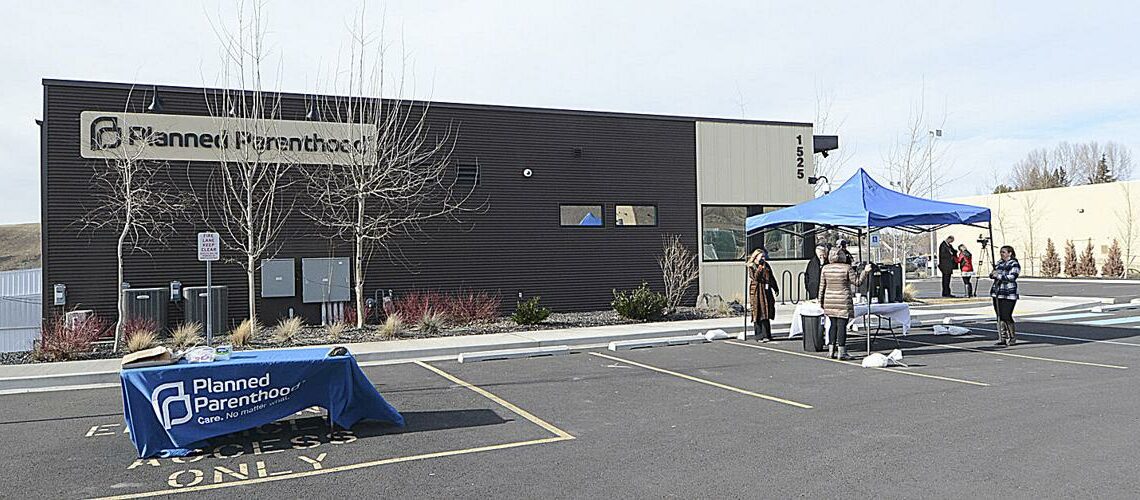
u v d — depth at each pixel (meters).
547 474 6.84
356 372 8.50
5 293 26.11
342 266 18.55
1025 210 45.00
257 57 18.03
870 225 13.77
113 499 6.36
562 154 20.84
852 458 7.16
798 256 23.36
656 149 21.89
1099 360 13.03
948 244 24.78
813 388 10.77
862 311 14.91
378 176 17.83
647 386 11.07
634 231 21.58
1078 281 36.41
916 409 9.25
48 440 8.37
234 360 8.21
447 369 12.86
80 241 16.78
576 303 20.86
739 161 22.80
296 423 8.85
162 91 17.33
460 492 6.38
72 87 16.78
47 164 16.62
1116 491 6.09
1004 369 12.18
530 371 12.53
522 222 20.38
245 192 17.81
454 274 19.69
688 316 19.62
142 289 16.61
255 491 6.50
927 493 6.13
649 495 6.21
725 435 8.12
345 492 6.43
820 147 24.11
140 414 7.67
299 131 18.30
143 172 17.12
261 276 17.94
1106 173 77.25
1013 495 6.04
